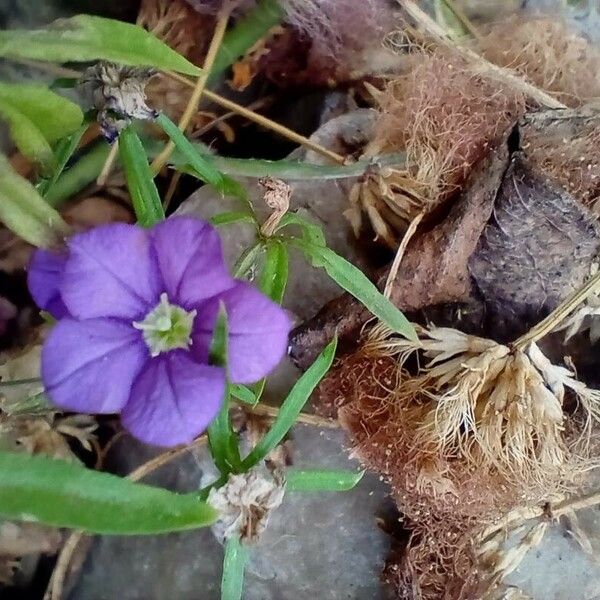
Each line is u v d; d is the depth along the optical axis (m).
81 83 0.08
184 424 0.06
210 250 0.07
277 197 0.08
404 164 0.10
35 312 0.10
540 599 0.10
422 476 0.09
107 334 0.07
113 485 0.05
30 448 0.09
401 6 0.11
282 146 0.11
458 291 0.09
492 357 0.09
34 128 0.07
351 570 0.10
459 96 0.09
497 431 0.09
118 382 0.07
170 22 0.10
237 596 0.07
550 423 0.09
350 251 0.10
